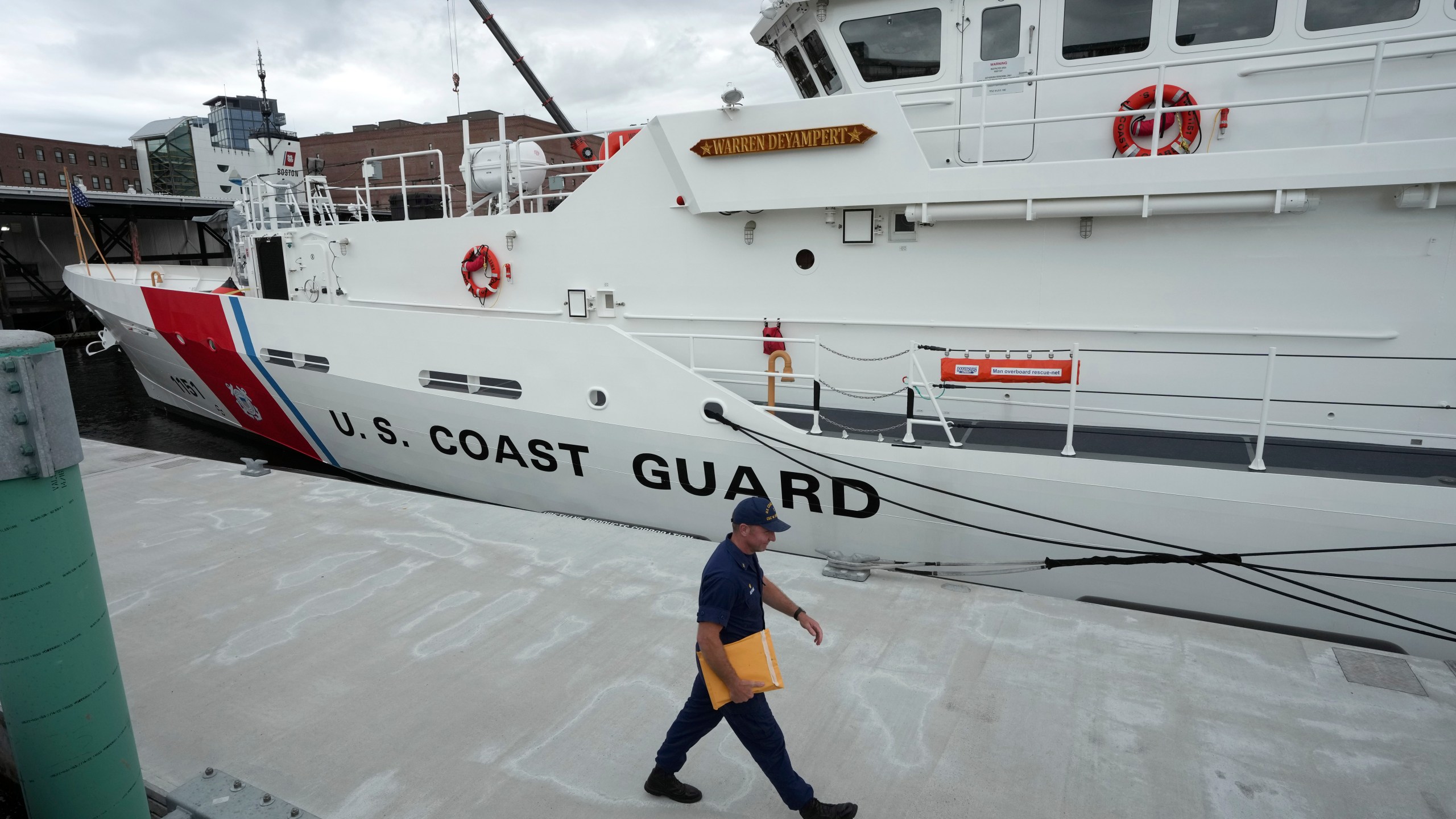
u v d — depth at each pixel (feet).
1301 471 15.71
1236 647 12.62
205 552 16.89
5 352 6.64
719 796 9.64
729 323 23.13
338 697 11.67
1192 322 18.75
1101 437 18.88
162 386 42.68
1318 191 16.97
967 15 21.03
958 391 21.04
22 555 6.99
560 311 25.48
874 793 9.57
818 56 23.89
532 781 9.89
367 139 144.36
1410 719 10.75
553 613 14.01
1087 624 13.42
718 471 20.62
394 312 24.21
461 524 18.30
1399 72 18.08
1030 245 19.72
